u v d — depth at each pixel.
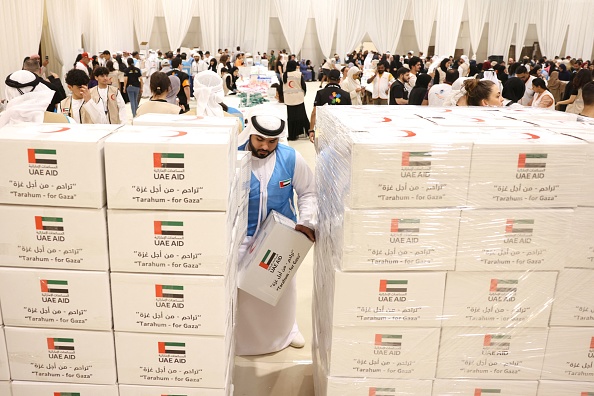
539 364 1.59
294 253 2.18
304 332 3.00
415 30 19.89
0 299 1.49
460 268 1.48
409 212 1.43
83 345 1.53
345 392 1.59
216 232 1.43
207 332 1.51
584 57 20.58
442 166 1.40
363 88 9.02
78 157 1.37
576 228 1.48
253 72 9.81
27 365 1.54
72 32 12.52
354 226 1.43
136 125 1.67
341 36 19.69
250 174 2.33
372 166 1.39
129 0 18.44
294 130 8.28
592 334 1.56
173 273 1.46
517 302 1.52
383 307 1.51
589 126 1.67
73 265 1.45
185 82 7.96
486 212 1.44
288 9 19.48
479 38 20.39
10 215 1.41
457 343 1.56
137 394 1.57
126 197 1.39
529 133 1.52
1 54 7.91
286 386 2.47
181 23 18.95
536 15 20.25
